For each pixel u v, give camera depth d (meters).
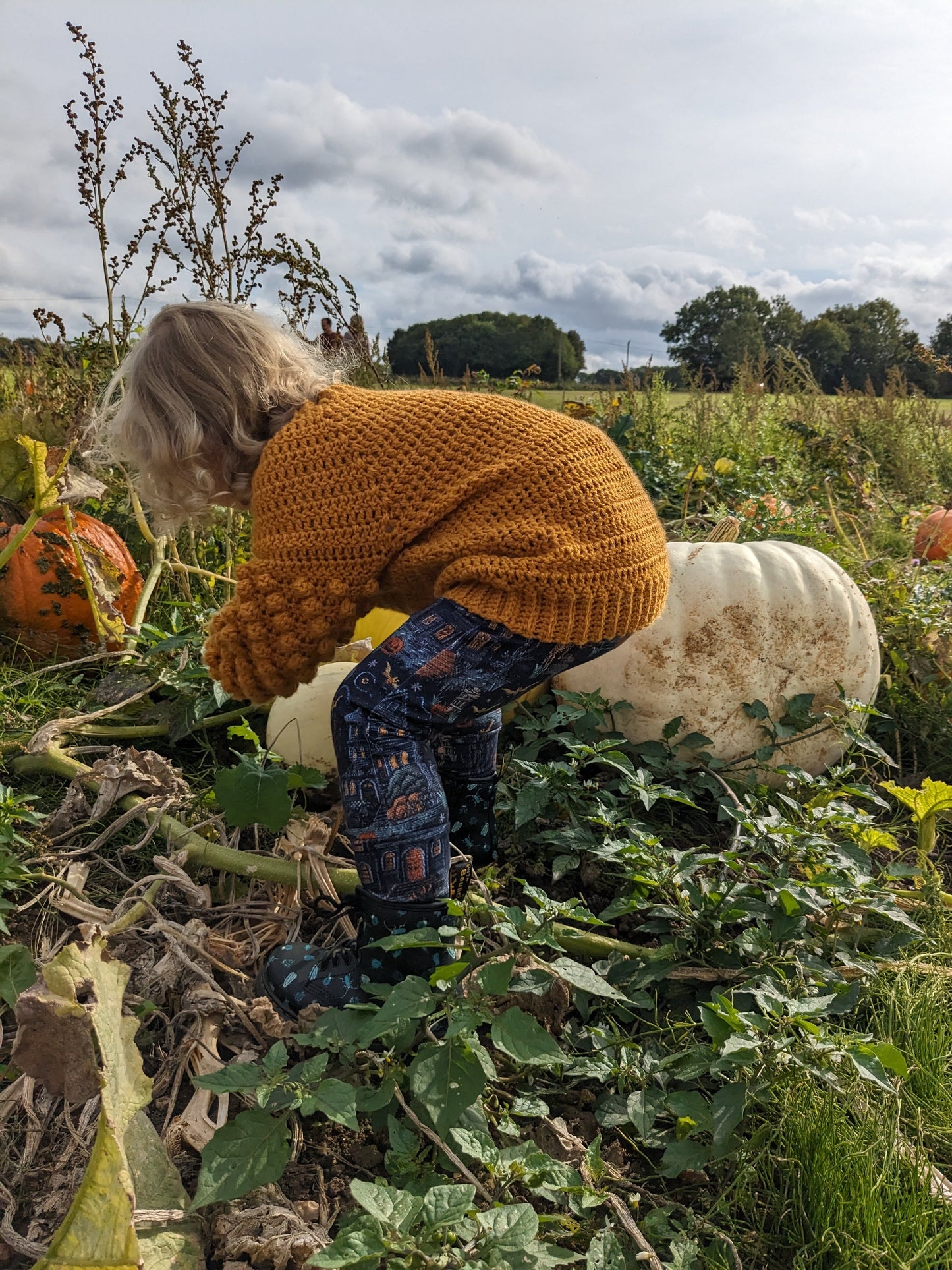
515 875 2.44
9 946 1.87
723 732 2.87
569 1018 1.99
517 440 1.70
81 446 2.93
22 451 3.11
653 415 6.70
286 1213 1.47
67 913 2.11
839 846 2.25
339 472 1.69
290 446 1.71
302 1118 1.72
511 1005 1.90
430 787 1.69
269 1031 1.83
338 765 1.71
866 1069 1.56
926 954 2.12
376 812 1.66
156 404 1.76
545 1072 1.84
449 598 1.67
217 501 1.88
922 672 3.36
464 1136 1.43
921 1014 1.91
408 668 1.64
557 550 1.63
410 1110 1.61
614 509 1.71
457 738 2.14
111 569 3.19
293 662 1.76
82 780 2.47
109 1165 1.30
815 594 2.93
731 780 2.82
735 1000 1.93
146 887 2.22
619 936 2.26
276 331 1.87
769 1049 1.60
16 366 4.66
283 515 1.71
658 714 2.87
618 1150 1.68
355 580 1.71
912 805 2.46
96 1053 1.41
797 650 2.90
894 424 7.54
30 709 2.92
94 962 1.48
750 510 4.70
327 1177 1.63
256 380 1.76
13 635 3.19
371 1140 1.70
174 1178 1.51
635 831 2.15
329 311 3.95
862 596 3.07
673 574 2.93
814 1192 1.55
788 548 3.09
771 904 2.03
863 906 2.09
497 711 2.19
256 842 2.40
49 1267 1.27
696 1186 1.64
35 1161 1.61
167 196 3.49
